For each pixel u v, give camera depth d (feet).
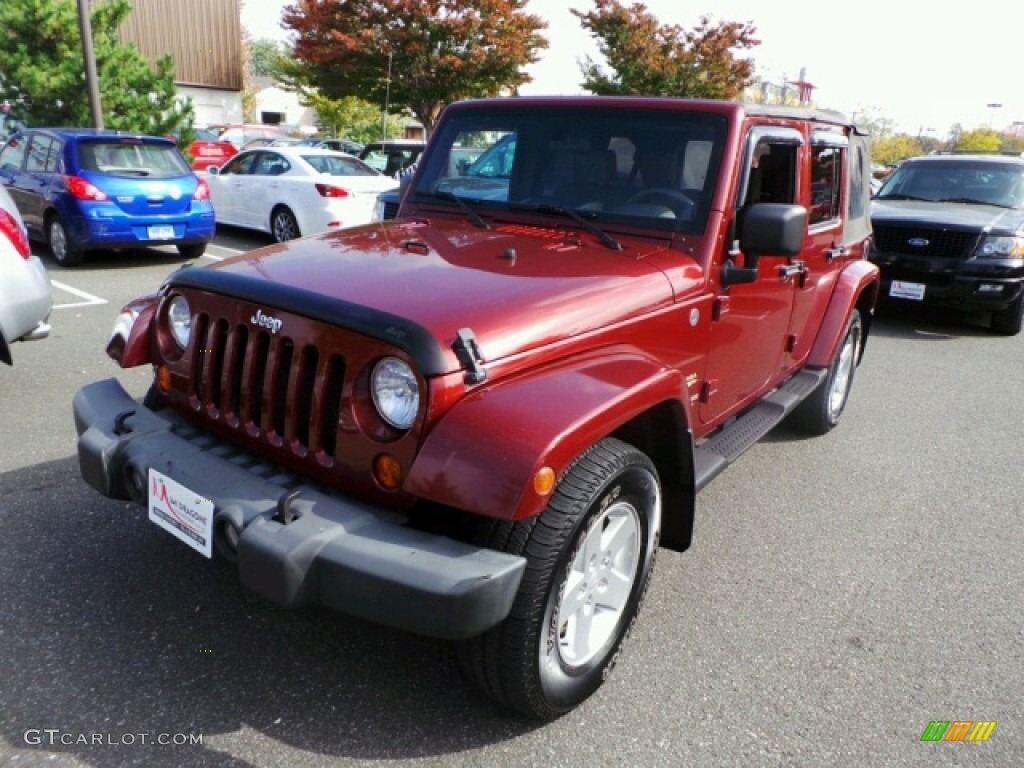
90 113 43.88
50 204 31.58
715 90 64.23
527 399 7.56
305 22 64.85
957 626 11.13
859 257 18.13
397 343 7.40
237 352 8.73
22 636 9.56
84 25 42.11
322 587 7.29
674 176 10.95
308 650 9.68
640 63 63.36
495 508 6.91
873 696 9.57
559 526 7.70
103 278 30.25
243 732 8.35
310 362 8.13
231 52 99.40
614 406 7.87
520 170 12.07
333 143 66.80
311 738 8.34
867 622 11.11
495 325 7.93
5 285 15.71
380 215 31.63
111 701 8.64
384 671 9.40
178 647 9.55
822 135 14.15
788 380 15.69
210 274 9.00
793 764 8.45
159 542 11.71
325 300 7.99
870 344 28.12
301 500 7.74
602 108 11.67
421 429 7.40
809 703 9.39
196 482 8.20
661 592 11.60
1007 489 15.98
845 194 16.08
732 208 10.84
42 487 13.15
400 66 64.18
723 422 12.70
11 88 48.03
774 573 12.32
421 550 7.18
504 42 63.05
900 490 15.69
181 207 32.96
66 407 16.72
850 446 17.95
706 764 8.37
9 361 16.14
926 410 20.89
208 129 90.02
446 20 61.67
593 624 9.06
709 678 9.75
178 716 8.50
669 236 10.75
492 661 7.89
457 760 8.20
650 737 8.70
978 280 28.14
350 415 7.75
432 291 8.37
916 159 34.76
